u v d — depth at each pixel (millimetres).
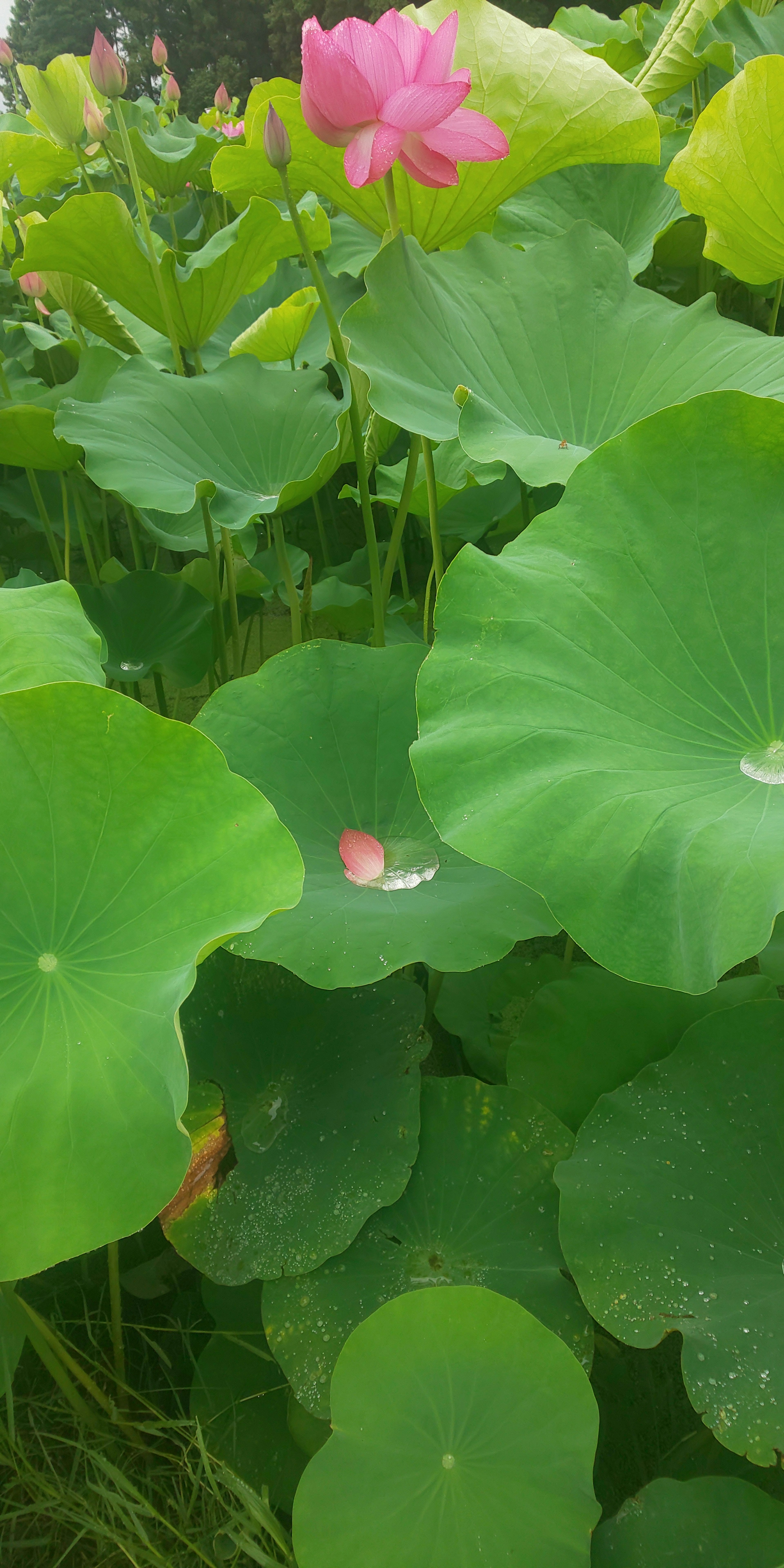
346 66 1688
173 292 2312
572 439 1849
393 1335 1395
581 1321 1459
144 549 3098
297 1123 1605
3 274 3467
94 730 1406
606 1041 1653
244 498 1949
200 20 22484
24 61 25688
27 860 1399
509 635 1516
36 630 1598
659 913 1363
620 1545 1344
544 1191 1538
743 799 1429
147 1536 1469
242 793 1417
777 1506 1354
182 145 3561
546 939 2014
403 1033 1645
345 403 2043
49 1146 1300
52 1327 1580
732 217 1930
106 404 2018
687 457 1551
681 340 1865
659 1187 1485
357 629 2486
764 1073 1531
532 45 1985
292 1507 1454
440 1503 1340
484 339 1880
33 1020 1354
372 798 1765
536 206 2551
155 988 1353
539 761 1443
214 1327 1663
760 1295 1423
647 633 1534
